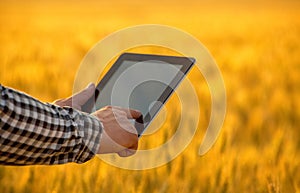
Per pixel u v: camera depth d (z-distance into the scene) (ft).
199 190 11.73
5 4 196.13
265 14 121.29
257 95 23.17
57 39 56.08
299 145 14.83
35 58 32.42
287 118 18.84
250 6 177.99
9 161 4.61
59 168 11.85
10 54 31.83
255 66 32.81
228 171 12.09
